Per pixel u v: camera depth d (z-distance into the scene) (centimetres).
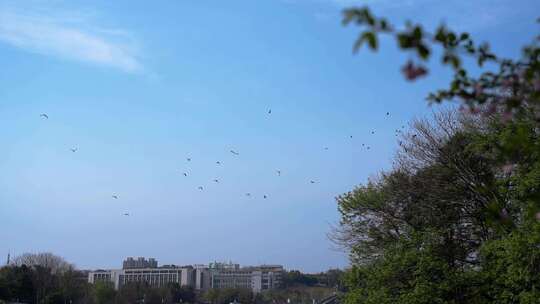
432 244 3600
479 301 3319
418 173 4191
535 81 719
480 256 3531
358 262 4450
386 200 4403
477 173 3734
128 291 17712
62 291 14288
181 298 19862
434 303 3319
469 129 3659
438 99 777
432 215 4059
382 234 4438
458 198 3934
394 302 3453
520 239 2673
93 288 16775
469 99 765
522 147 854
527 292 2858
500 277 3130
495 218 988
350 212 4609
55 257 16388
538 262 2798
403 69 619
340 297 4819
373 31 599
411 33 605
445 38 687
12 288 13262
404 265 3459
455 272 3350
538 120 927
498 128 2995
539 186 2628
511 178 2788
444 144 4047
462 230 3972
